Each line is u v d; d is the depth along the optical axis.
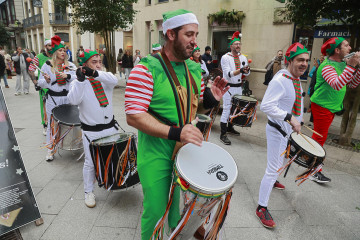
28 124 5.52
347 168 3.67
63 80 3.78
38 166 3.63
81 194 2.96
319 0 4.40
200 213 1.50
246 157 4.04
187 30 1.40
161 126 1.39
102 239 2.28
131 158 2.59
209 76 4.79
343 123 4.53
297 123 2.16
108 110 2.72
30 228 2.40
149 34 14.32
